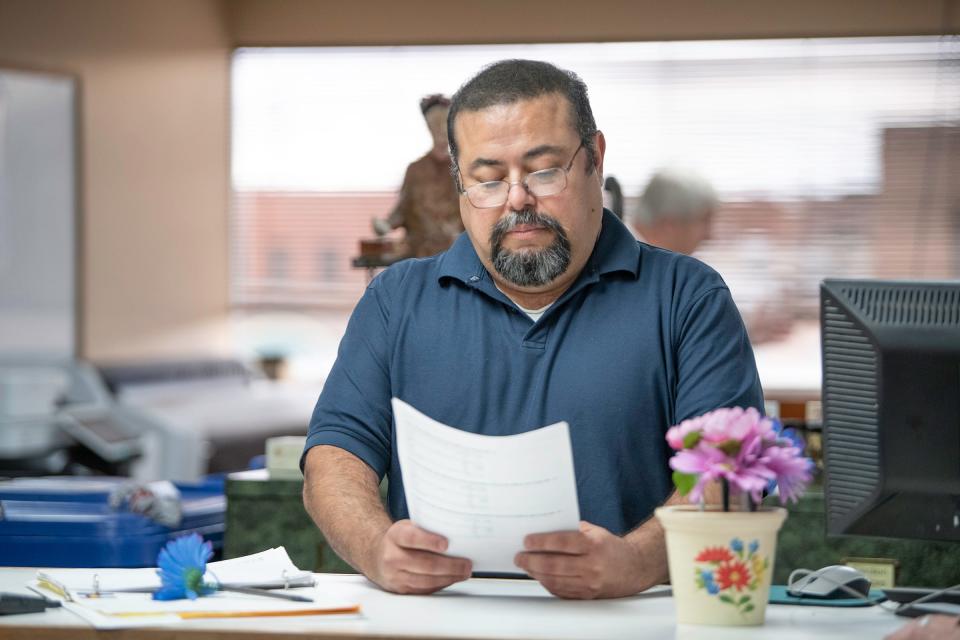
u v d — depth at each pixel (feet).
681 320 7.99
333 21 29.19
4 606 6.18
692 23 27.66
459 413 8.11
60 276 25.31
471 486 6.23
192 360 26.71
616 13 27.91
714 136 28.02
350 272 29.86
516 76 7.68
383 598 6.78
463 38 28.60
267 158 29.94
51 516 10.47
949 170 27.40
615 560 6.64
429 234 12.02
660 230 16.67
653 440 7.97
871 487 6.84
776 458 6.02
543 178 7.60
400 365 8.29
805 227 27.89
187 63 28.58
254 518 11.59
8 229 24.09
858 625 6.20
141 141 27.40
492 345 8.14
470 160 7.70
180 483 13.15
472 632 5.81
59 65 25.26
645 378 7.96
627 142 28.19
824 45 27.63
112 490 11.78
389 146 29.45
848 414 6.93
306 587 7.01
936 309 6.78
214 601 6.47
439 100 11.86
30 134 24.63
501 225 7.66
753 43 27.84
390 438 8.32
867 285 6.95
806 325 27.84
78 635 5.92
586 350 8.02
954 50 27.17
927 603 6.64
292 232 30.04
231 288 30.22
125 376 24.35
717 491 6.41
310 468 8.01
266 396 26.30
